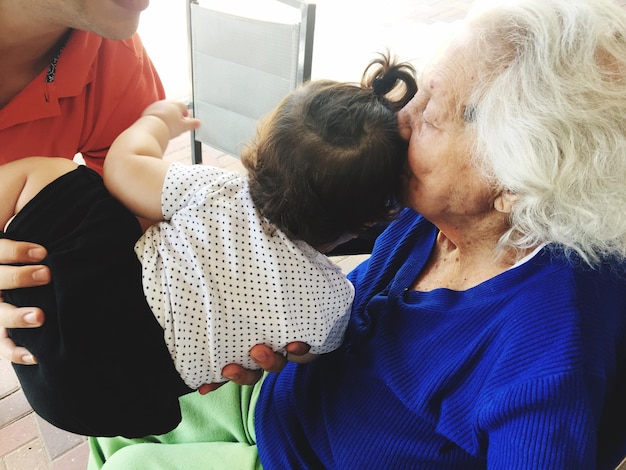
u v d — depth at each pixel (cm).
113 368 74
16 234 76
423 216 84
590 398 59
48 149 105
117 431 80
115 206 79
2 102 97
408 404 76
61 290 72
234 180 82
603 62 58
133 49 109
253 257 77
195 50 171
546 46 58
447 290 77
